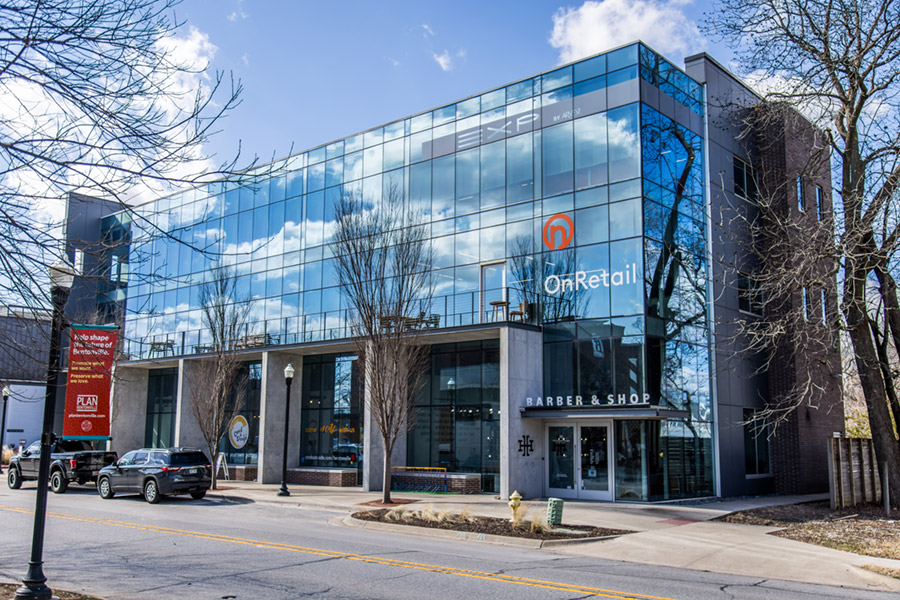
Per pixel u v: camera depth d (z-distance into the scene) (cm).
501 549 1429
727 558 1324
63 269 731
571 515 1873
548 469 2375
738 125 2752
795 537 1573
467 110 2791
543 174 2534
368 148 3112
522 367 2336
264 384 3095
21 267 691
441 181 2827
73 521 1784
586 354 2331
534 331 2403
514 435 2277
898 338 2058
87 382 871
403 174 2961
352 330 2505
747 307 2677
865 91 1881
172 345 3822
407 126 2981
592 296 2345
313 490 2722
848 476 2200
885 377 2255
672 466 2225
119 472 2434
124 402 3934
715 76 2672
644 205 2280
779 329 1911
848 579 1156
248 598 929
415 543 1481
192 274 3806
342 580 1052
